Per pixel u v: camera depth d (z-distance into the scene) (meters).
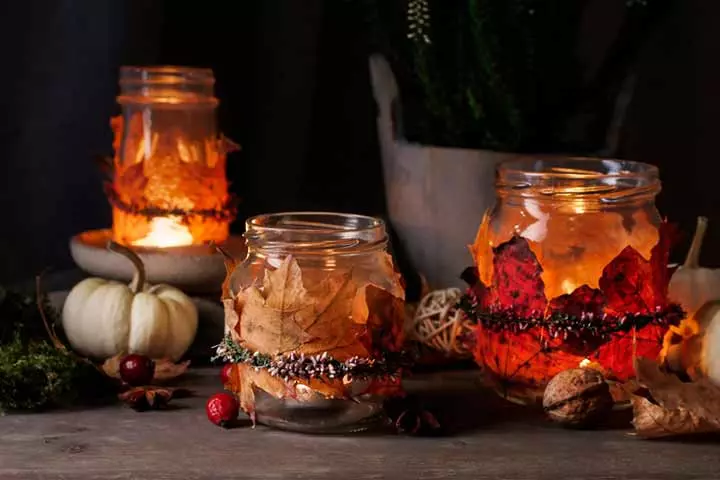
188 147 1.15
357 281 0.96
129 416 1.00
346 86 1.32
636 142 1.32
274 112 1.33
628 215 0.99
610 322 0.97
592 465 0.93
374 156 1.33
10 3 1.27
